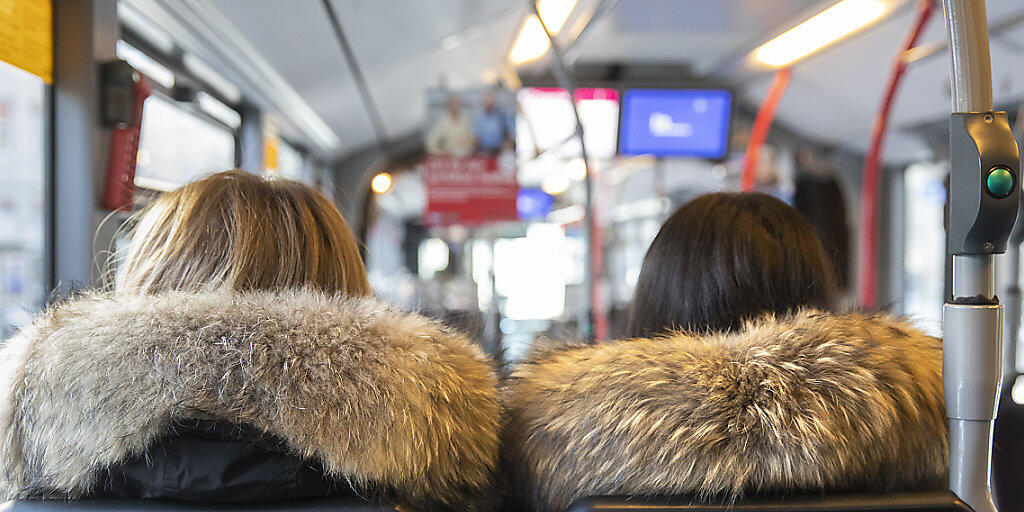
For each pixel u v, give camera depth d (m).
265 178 1.06
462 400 0.92
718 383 0.89
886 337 0.97
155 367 0.80
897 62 3.28
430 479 0.89
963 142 0.77
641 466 0.88
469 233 9.07
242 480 0.83
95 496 0.86
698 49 4.71
